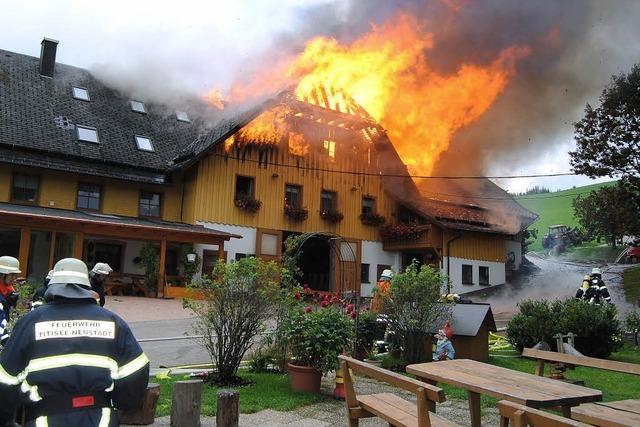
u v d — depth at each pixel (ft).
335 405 21.68
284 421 19.11
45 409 8.52
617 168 60.85
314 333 23.25
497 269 93.15
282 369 26.86
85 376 8.73
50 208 67.51
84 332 9.02
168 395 21.91
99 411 8.77
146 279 66.80
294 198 84.84
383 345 34.60
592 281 47.78
